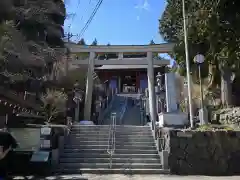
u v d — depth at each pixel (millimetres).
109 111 28375
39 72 16500
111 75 45750
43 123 14672
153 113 23234
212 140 10945
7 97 9227
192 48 17578
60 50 16219
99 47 25781
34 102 16031
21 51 10711
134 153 11797
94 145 12180
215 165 10641
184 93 19484
